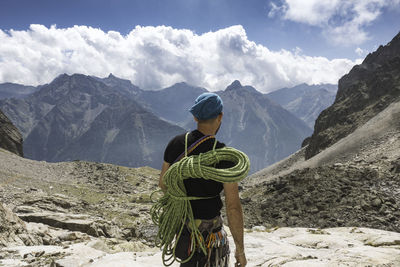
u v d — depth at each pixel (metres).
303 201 25.69
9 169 56.56
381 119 87.06
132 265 4.78
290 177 32.59
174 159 2.70
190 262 2.57
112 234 16.20
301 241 7.24
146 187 72.00
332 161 79.31
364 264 4.81
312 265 4.75
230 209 2.42
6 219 8.70
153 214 2.84
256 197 33.47
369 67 178.62
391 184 25.94
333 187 26.72
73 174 68.75
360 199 23.23
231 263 5.21
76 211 25.73
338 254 5.77
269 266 5.02
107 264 4.85
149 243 17.06
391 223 19.86
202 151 2.58
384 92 123.88
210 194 2.54
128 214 26.72
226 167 2.52
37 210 17.70
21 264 5.55
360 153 73.56
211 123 2.66
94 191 52.44
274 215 25.22
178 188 2.52
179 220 2.59
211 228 2.53
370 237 7.61
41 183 51.66
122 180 73.62
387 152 55.69
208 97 2.62
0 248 6.92
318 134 129.88
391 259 5.09
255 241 6.59
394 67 131.62
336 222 20.80
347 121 122.81
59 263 5.22
